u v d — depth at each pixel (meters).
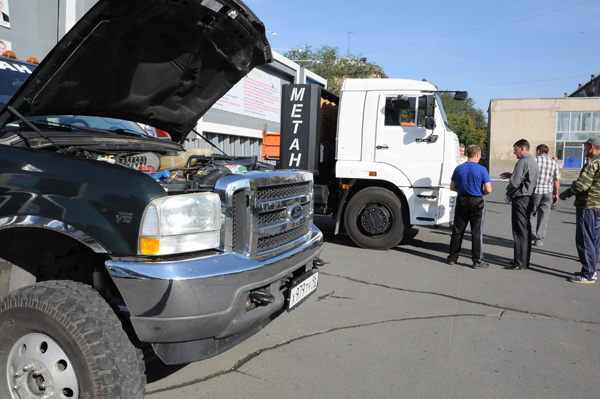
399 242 8.40
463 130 66.88
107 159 3.27
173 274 2.44
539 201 8.75
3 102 3.41
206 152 4.19
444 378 3.60
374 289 5.80
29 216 2.60
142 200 2.48
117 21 2.84
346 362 3.82
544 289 6.04
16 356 2.62
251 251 2.91
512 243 9.32
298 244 3.51
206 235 2.65
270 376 3.56
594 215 6.27
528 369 3.79
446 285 6.09
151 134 4.79
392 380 3.55
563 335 4.52
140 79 3.53
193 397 3.22
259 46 3.70
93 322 2.42
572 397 3.37
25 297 2.51
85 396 2.38
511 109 45.69
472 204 6.95
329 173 8.75
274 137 11.75
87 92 3.29
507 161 46.16
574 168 44.50
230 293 2.65
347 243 8.60
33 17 8.82
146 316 2.45
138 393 2.53
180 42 3.41
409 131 7.73
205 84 3.94
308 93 8.08
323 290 5.72
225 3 3.16
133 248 2.46
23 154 2.80
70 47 2.75
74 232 2.52
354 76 35.44
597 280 6.56
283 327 4.53
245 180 2.90
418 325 4.67
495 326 4.70
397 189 7.97
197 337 2.58
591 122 43.91
